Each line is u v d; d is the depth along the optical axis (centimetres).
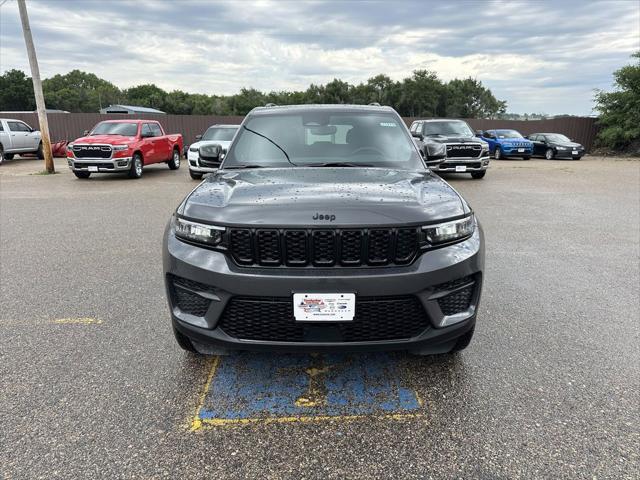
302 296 226
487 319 361
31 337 329
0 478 197
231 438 225
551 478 197
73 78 14250
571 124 3112
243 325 238
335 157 344
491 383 272
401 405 252
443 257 238
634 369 287
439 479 198
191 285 246
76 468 204
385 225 229
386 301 232
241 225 231
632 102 2759
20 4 1421
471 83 9169
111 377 278
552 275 471
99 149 1296
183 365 293
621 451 214
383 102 7925
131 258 530
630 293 421
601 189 1182
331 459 210
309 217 229
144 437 225
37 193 1077
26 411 244
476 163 1340
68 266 498
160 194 1061
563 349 313
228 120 2830
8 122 1977
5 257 534
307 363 297
